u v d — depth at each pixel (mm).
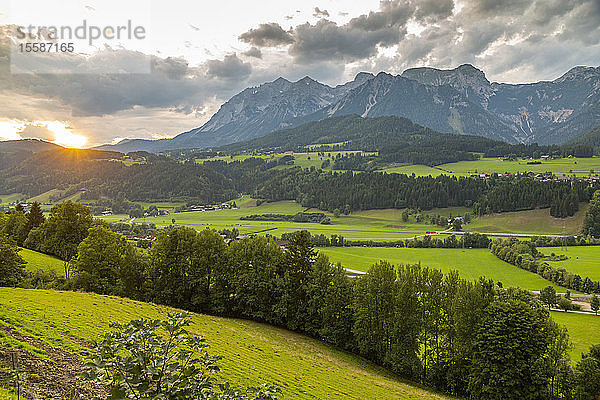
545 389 46969
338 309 60156
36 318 28703
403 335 55469
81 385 17297
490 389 47969
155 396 8078
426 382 53250
